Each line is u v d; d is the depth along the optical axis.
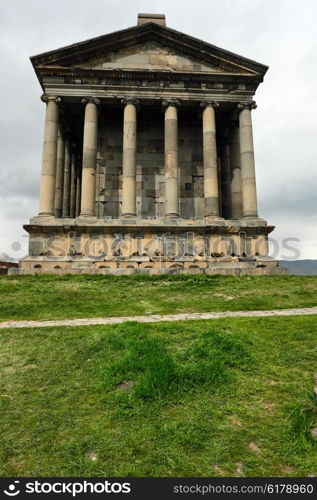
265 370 7.37
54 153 24.56
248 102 26.45
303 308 13.73
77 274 20.58
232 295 16.55
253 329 9.99
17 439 5.46
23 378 7.56
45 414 6.10
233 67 26.64
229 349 8.14
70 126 29.50
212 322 10.93
